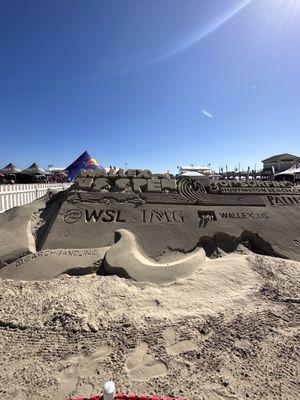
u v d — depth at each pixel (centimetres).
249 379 207
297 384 203
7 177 2425
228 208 509
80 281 347
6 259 395
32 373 212
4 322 268
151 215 478
